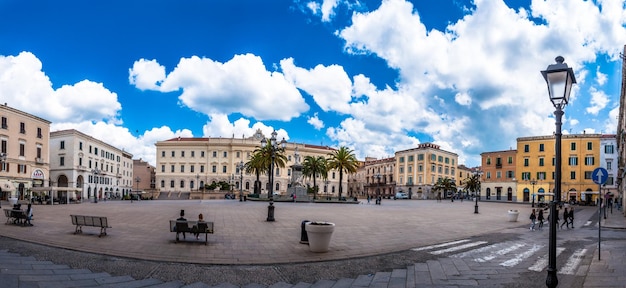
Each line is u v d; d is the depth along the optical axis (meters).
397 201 73.44
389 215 29.97
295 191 60.38
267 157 60.22
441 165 103.81
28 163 55.72
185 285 8.34
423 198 99.12
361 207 43.69
